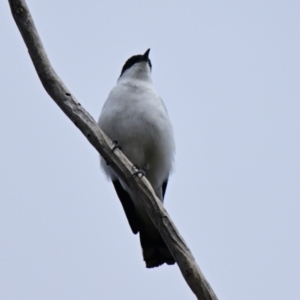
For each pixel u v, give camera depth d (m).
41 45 8.20
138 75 11.03
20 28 8.07
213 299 8.19
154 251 10.46
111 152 8.66
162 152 10.67
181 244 8.46
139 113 10.34
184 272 8.29
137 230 10.88
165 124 10.60
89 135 8.55
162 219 8.59
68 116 8.50
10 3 7.95
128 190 10.62
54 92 8.37
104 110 10.54
